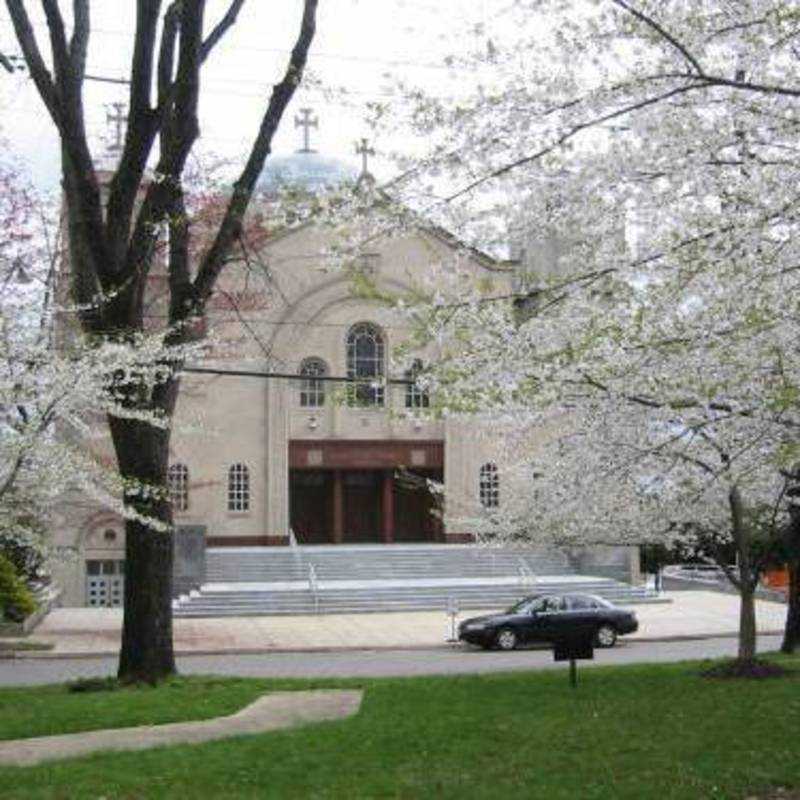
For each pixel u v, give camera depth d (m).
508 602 37.41
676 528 17.23
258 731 12.31
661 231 8.55
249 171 16.45
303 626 32.00
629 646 27.80
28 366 11.16
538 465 15.71
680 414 10.12
